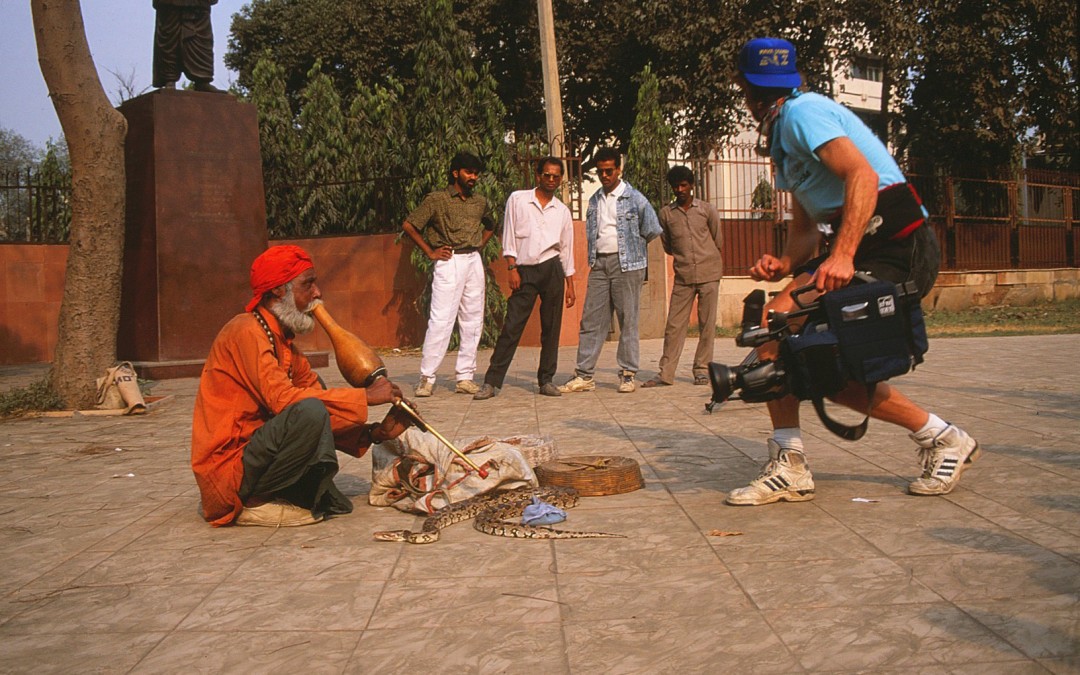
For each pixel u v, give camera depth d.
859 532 3.90
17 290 15.66
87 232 8.91
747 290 18.72
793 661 2.65
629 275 8.88
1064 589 3.12
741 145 18.69
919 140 27.72
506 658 2.75
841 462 5.35
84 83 8.88
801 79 4.35
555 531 4.02
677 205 9.16
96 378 8.93
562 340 15.41
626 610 3.12
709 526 4.11
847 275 3.91
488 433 6.79
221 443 4.36
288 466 4.29
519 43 30.27
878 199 4.15
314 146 18.08
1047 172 26.70
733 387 4.03
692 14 25.25
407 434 4.84
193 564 3.85
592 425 7.02
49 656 2.90
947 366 10.39
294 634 3.01
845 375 3.96
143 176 11.86
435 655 2.80
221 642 2.97
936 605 3.03
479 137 15.61
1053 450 5.44
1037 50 26.95
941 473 4.45
